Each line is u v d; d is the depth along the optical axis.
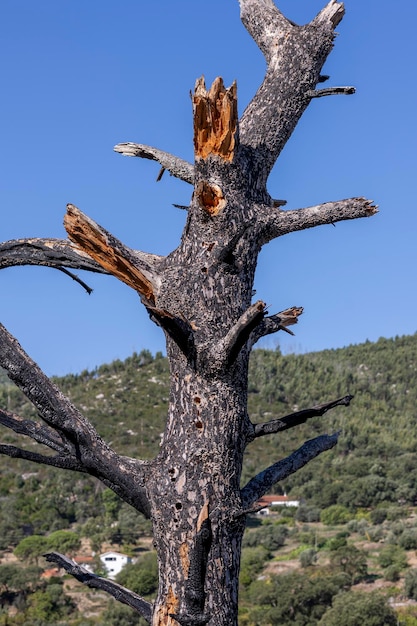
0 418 4.54
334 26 5.41
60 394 4.50
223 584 4.25
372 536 96.81
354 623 62.59
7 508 106.94
